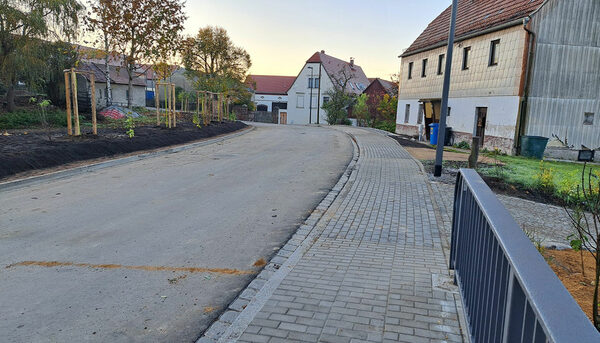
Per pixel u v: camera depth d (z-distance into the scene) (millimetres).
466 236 3461
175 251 5133
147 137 14898
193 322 3482
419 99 25766
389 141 19594
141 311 3648
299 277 4320
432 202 7805
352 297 3828
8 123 16422
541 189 8953
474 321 2850
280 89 71312
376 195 8297
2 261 4727
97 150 12055
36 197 7660
